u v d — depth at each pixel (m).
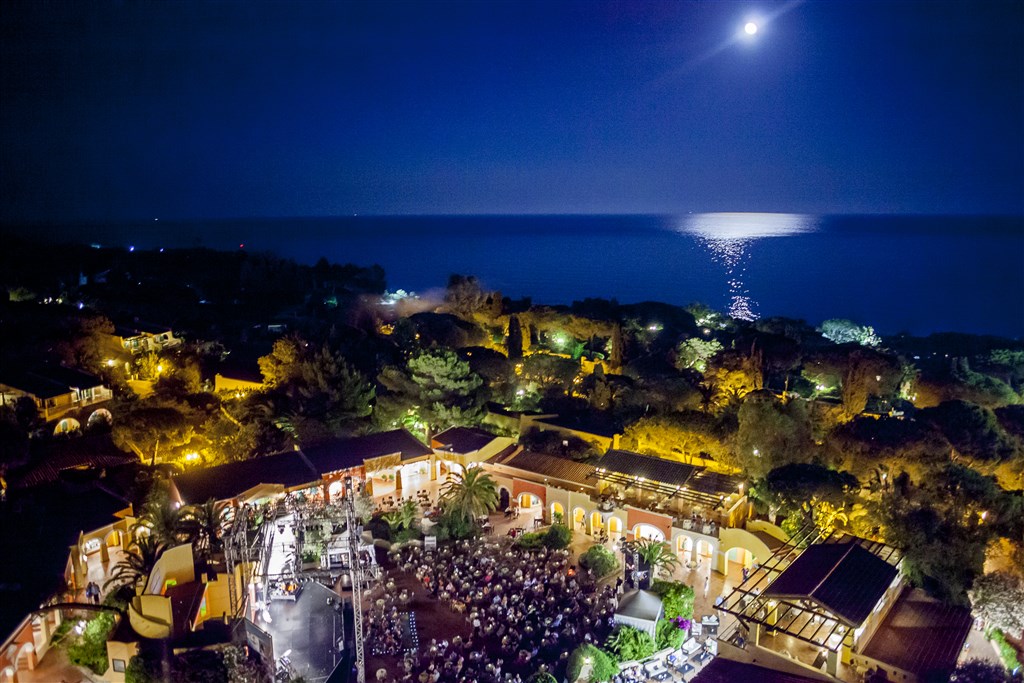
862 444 56.56
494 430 74.31
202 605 41.66
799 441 57.47
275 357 80.94
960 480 50.72
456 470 67.50
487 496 58.62
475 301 123.25
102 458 60.62
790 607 36.88
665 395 76.31
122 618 39.00
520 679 38.78
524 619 44.94
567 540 55.94
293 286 139.75
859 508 49.84
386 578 50.72
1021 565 44.12
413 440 68.81
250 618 42.41
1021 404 78.56
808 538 46.91
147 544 42.62
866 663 35.06
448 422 73.75
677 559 50.25
